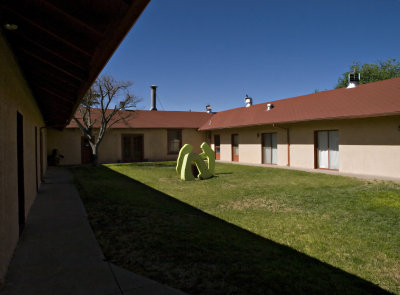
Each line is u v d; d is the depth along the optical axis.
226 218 6.16
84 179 12.10
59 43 3.06
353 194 8.43
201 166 12.55
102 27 2.26
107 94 18.66
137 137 22.95
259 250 4.26
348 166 13.23
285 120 15.88
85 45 2.72
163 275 3.33
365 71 35.41
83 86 4.36
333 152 14.28
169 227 5.22
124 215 6.03
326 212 6.61
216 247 4.29
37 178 9.02
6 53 3.59
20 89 5.02
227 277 3.34
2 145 3.33
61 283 3.09
